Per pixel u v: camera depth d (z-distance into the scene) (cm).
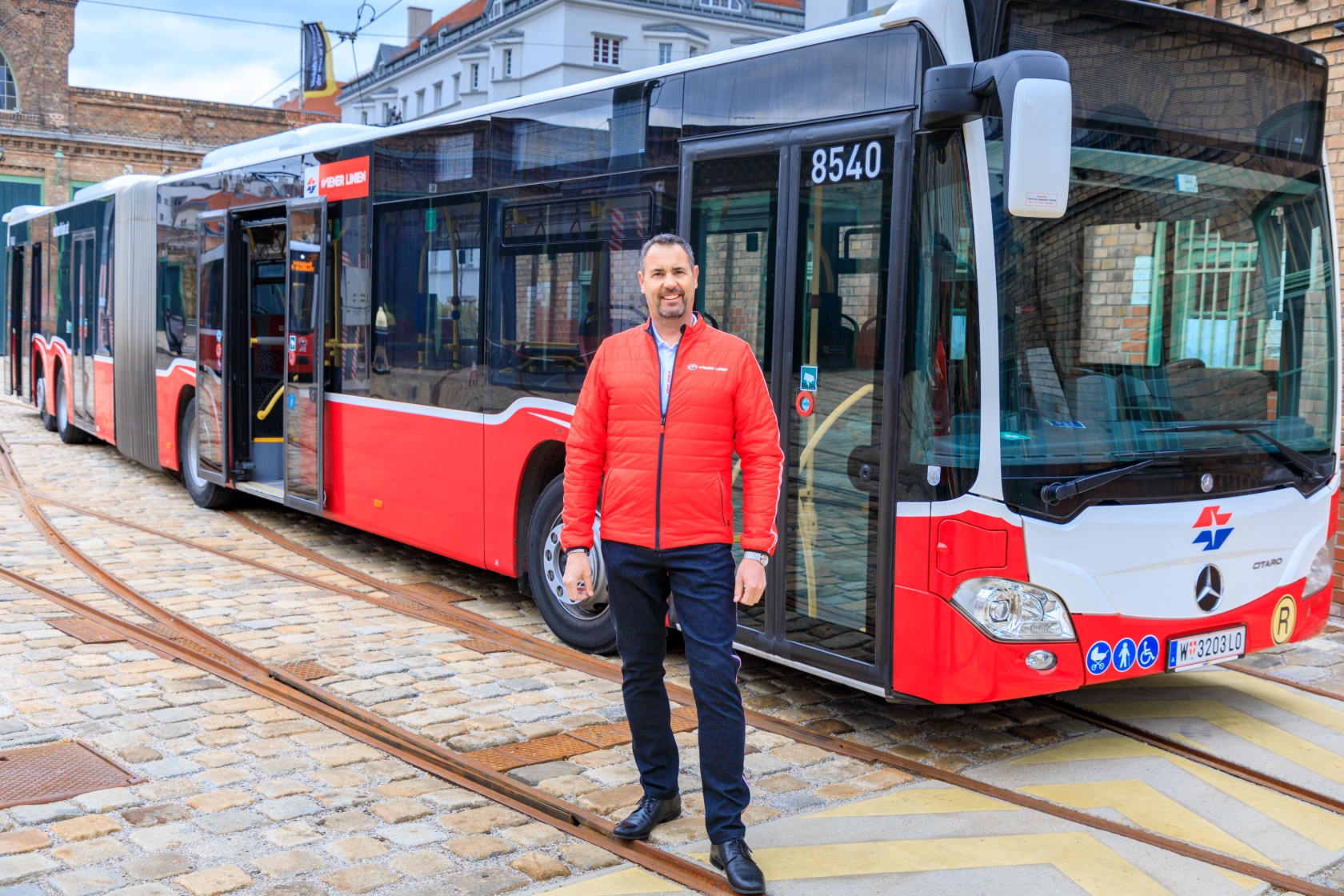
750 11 5247
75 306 1464
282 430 1007
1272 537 526
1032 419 461
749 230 544
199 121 3706
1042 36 463
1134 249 490
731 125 552
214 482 1034
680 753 490
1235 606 513
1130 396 489
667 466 371
